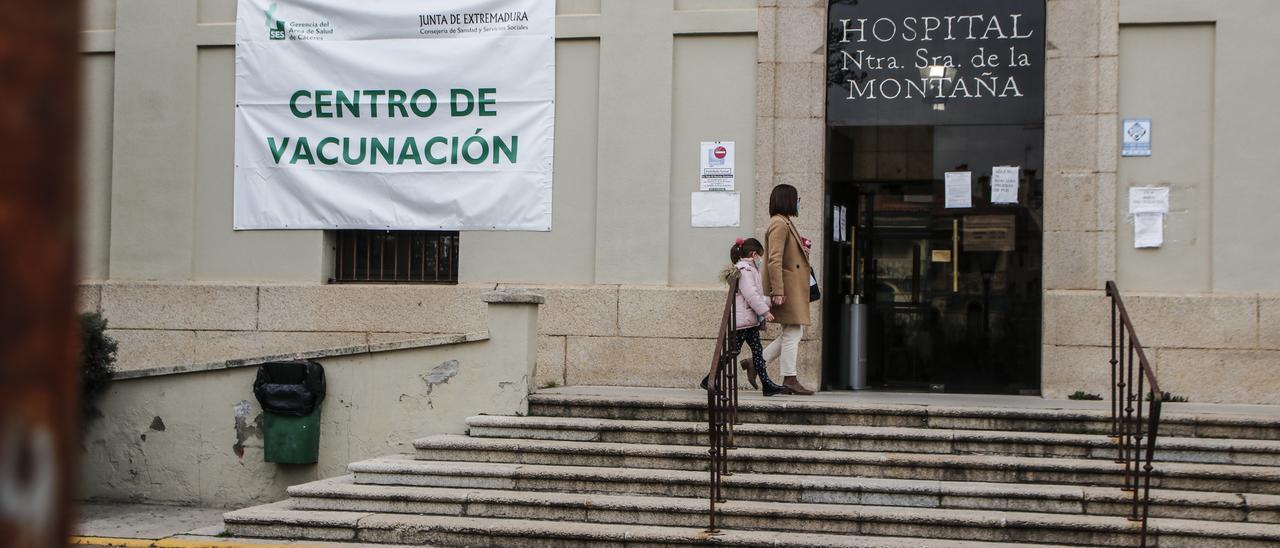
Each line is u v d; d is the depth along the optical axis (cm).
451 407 948
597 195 1131
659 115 1122
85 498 1025
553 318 1122
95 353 1005
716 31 1113
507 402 938
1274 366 1002
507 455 874
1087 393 1036
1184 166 1036
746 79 1115
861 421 891
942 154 1106
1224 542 711
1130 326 771
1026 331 1085
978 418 877
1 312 88
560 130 1148
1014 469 800
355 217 1175
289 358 979
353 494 827
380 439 963
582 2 1149
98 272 1224
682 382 1096
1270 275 1015
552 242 1144
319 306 1161
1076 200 1048
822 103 1102
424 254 1180
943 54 1107
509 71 1155
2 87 88
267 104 1196
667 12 1124
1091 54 1050
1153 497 754
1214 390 1012
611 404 925
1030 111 1088
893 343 1118
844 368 1120
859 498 783
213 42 1203
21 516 91
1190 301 1019
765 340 1095
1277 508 733
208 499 1003
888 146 1114
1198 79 1037
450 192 1161
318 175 1184
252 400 997
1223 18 1028
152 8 1213
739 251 986
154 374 1019
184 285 1188
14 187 88
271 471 991
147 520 929
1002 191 1093
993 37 1096
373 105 1177
